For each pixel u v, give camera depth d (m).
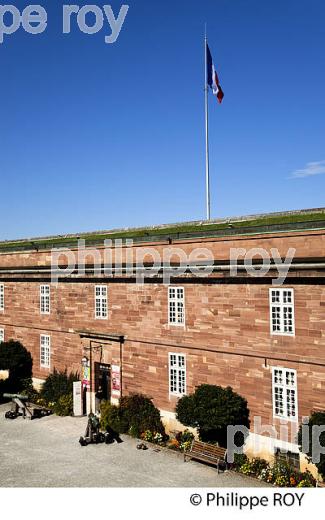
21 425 26.16
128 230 32.91
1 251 35.12
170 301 24.39
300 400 19.61
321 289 19.22
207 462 20.80
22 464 20.70
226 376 22.03
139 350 25.66
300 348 19.70
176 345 23.95
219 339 22.33
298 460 19.50
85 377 27.92
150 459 21.19
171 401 24.05
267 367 20.67
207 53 33.84
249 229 22.27
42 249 31.73
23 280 32.97
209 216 32.75
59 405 27.98
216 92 33.41
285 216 24.67
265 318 20.83
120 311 26.67
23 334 32.94
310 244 19.91
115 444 23.09
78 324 29.05
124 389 26.30
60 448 22.61
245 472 19.61
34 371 31.98
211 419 19.89
